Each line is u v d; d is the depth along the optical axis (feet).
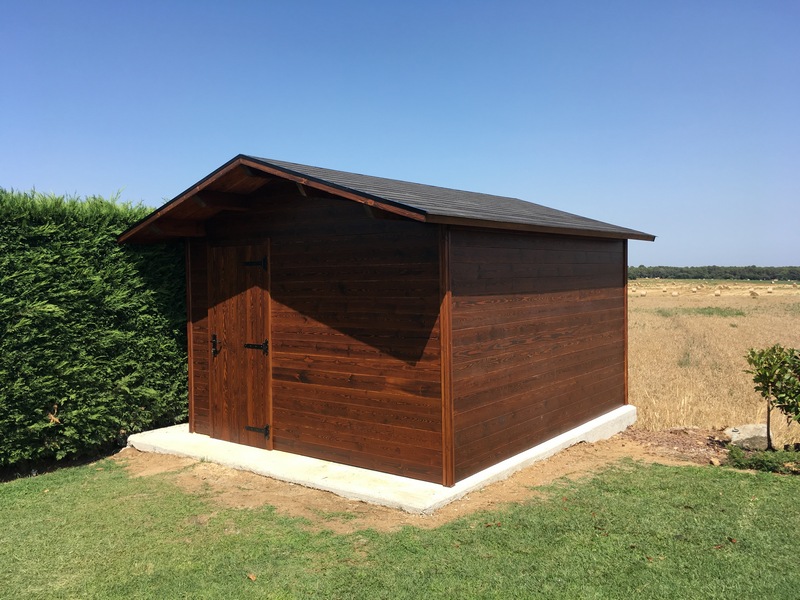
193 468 23.47
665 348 61.57
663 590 13.38
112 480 22.52
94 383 25.52
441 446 19.75
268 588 13.87
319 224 22.90
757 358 25.39
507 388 22.66
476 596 13.29
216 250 26.61
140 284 27.30
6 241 22.79
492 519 17.61
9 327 22.63
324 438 22.99
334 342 22.56
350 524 17.51
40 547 16.43
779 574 14.06
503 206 28.53
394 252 20.75
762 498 19.26
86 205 25.58
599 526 16.94
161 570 14.88
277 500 19.67
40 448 23.91
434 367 19.85
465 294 20.39
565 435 26.30
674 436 28.76
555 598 13.12
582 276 28.14
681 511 18.12
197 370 27.84
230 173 21.98
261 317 24.94
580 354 27.94
